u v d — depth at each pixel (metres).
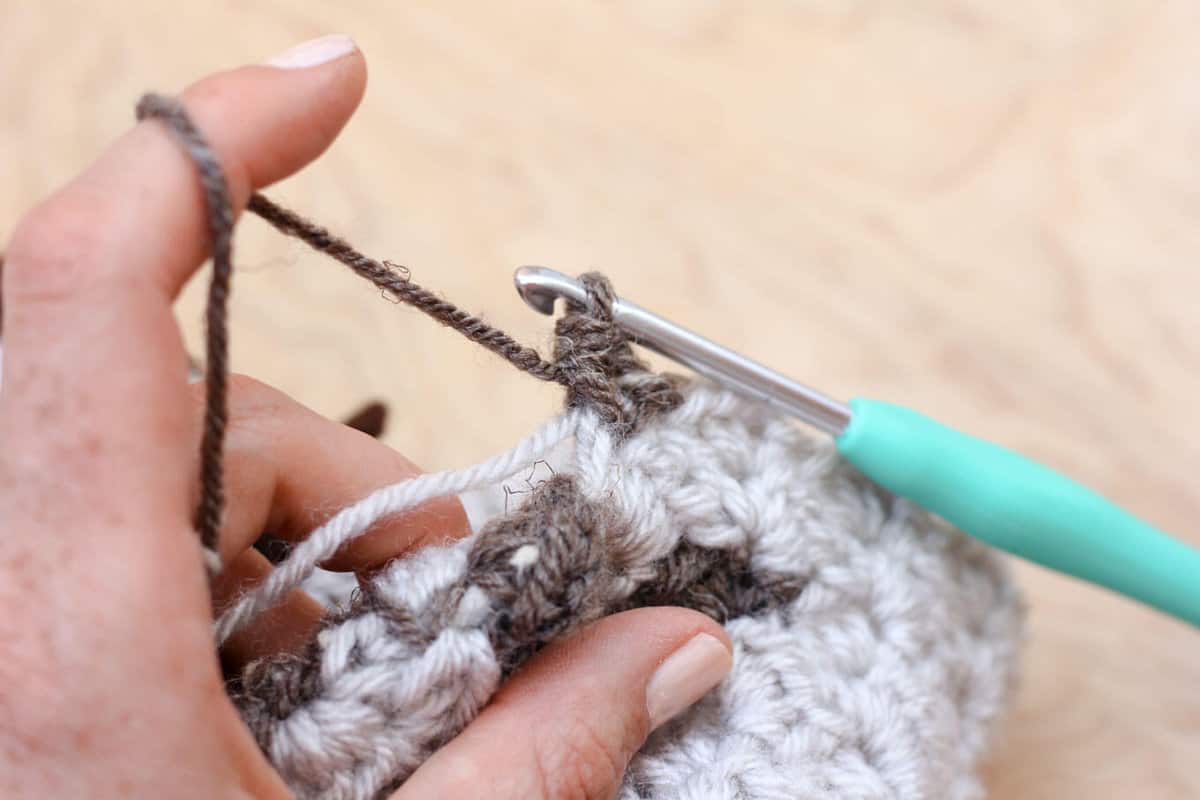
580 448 0.34
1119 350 0.43
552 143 0.45
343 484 0.35
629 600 0.35
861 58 0.45
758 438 0.36
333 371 0.43
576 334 0.34
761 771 0.34
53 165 0.45
